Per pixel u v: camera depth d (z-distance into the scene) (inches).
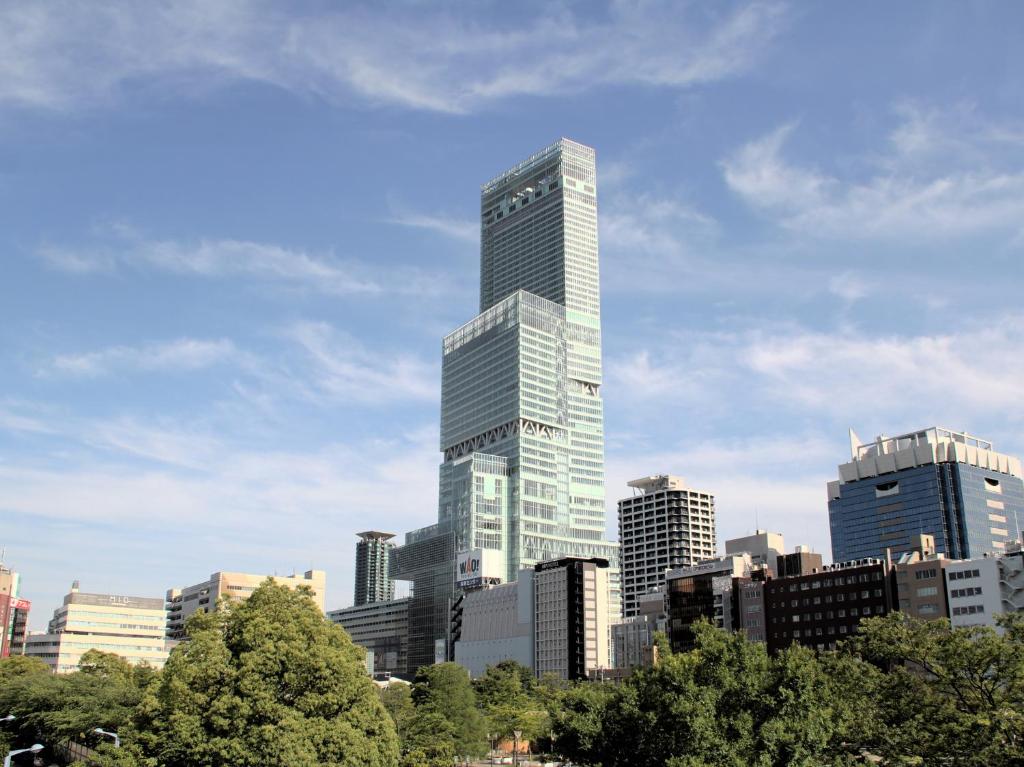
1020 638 3604.8
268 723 3983.8
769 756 3366.1
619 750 3907.5
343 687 4259.4
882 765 3580.2
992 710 3395.7
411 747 6673.2
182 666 4256.9
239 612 4584.2
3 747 7352.4
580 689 4813.0
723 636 3870.6
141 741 4065.0
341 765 3961.6
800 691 3538.4
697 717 3474.4
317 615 4719.5
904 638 3828.7
